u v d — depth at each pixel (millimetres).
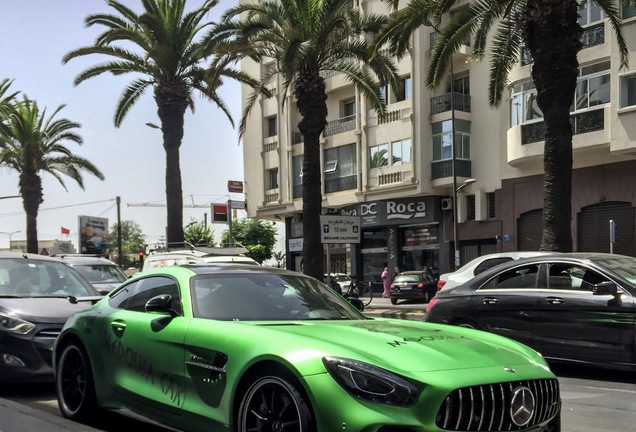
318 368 3650
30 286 8414
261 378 3924
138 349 4945
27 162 35562
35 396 7242
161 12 23688
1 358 7016
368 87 21641
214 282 5121
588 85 23719
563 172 14141
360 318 5215
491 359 3930
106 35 22922
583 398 7199
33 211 36312
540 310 8273
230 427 4043
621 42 18359
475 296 9039
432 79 17969
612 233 17766
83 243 53594
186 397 4453
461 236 30781
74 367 5926
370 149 34125
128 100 26156
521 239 28203
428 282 27922
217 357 4227
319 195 19391
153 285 5434
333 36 19188
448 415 3482
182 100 24516
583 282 8086
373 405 3467
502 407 3678
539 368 4051
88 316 5773
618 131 22234
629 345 7488
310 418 3629
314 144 19391
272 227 66625
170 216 24516
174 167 24594
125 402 5074
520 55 25953
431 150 31672
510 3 16094
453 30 17188
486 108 30438
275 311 4930
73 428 5551
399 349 3852
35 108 35375
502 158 29078
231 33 21047
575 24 14266
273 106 40031
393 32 16281
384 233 34969
